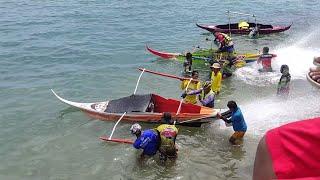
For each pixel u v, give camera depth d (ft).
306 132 5.93
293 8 131.13
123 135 46.70
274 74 66.08
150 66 73.10
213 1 140.15
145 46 86.33
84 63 75.15
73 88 63.10
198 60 71.97
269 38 93.66
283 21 113.29
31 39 90.74
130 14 118.21
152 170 38.91
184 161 40.24
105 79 66.85
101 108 50.67
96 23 106.63
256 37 93.40
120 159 41.29
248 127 47.21
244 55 72.13
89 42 88.84
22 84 64.39
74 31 98.17
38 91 61.52
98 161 41.34
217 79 56.70
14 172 40.22
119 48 84.64
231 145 43.32
